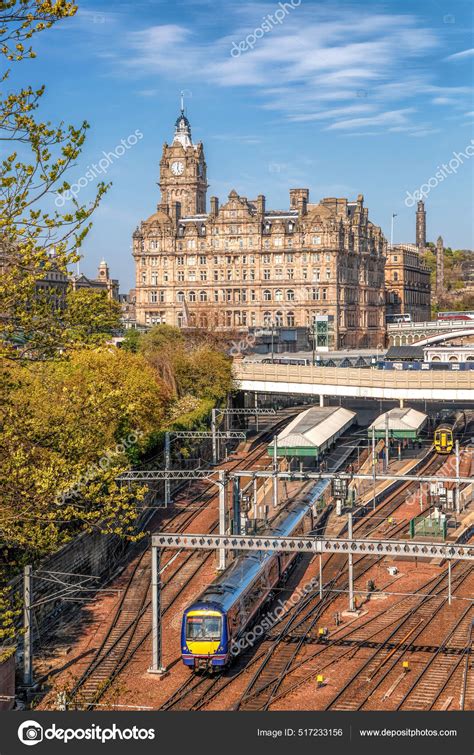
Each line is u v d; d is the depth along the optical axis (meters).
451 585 70.06
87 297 39.09
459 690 50.16
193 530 84.94
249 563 62.00
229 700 49.66
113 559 77.00
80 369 87.31
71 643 60.03
